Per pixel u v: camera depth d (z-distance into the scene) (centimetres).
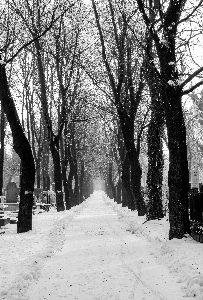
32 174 1516
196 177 2353
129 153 2367
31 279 747
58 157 2930
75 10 2300
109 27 2397
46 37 2586
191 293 643
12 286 662
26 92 3338
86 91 3030
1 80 1452
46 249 1088
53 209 3522
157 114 1852
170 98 1257
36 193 3569
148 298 631
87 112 3681
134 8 1797
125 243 1280
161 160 1852
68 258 1009
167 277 773
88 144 5438
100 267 888
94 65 2556
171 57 1281
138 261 955
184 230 1201
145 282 739
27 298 632
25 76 3162
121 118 2362
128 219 2139
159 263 921
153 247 1155
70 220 2288
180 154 1232
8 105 1465
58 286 716
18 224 1499
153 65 1277
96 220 2333
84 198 7281
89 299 631
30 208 1515
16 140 1489
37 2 2023
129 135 2369
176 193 1216
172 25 1291
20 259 905
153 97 1856
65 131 3531
